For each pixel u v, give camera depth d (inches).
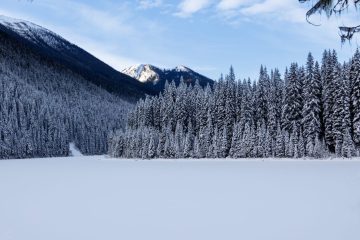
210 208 583.8
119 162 2773.1
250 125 3024.1
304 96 2704.2
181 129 3388.3
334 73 2522.1
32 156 4596.5
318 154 2458.2
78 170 1668.3
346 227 429.4
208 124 3181.6
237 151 2851.9
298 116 2758.4
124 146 3949.3
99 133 6624.0
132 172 1476.4
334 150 2576.3
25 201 673.6
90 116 7298.2
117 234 425.4
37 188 890.7
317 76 2691.9
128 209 581.9
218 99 3284.9
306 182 944.9
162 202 648.4
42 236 418.6
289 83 2792.8
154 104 4060.0
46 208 597.3
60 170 1680.6
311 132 2551.7
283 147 2635.3
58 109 6250.0
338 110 2454.5
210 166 1873.8
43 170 1692.9
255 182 975.6
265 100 3129.9
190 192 782.5
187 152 3193.9
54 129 5324.8
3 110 4510.3
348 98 2445.9
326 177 1077.8
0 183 1024.9
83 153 6082.7
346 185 857.5
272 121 2866.6
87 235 421.7
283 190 788.0
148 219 505.7
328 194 706.2
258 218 498.9
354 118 2409.0
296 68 2797.7
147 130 3656.5
